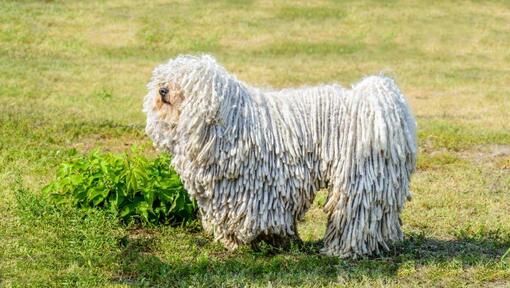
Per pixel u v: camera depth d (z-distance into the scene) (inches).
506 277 331.3
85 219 370.0
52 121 603.8
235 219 335.0
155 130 338.0
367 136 332.8
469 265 343.9
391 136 333.1
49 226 371.6
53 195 398.6
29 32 902.4
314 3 1053.8
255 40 933.2
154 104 335.6
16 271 324.5
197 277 321.1
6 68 781.3
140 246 361.1
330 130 336.2
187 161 333.4
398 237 350.0
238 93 332.8
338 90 343.6
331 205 340.2
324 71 840.9
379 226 340.8
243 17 995.9
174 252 352.8
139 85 756.6
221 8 1022.4
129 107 672.4
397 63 879.1
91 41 898.1
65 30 920.9
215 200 335.6
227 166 329.7
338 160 334.6
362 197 334.0
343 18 1008.9
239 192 331.9
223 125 327.9
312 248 354.3
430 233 394.6
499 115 691.4
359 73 839.1
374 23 995.3
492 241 378.3
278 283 317.1
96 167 401.7
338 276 322.0
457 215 424.2
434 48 932.6
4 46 861.8
